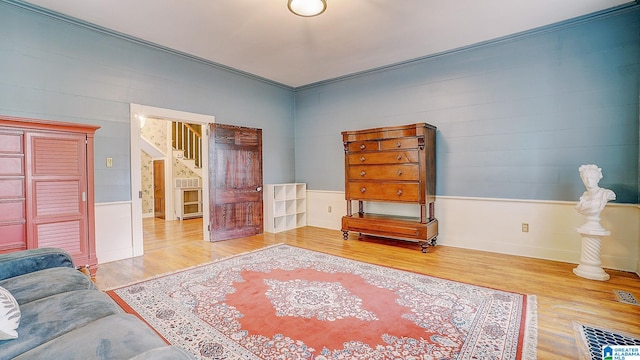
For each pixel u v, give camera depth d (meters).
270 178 5.46
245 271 3.13
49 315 1.22
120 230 3.58
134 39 3.64
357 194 4.40
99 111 3.42
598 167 3.13
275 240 4.56
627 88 3.06
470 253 3.77
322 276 2.98
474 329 1.99
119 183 3.57
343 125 5.21
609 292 2.55
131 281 2.86
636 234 3.02
